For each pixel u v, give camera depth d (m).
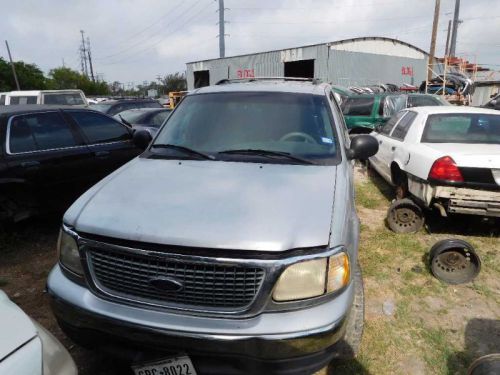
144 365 1.91
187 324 1.82
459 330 2.89
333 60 26.16
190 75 35.19
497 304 3.23
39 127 4.42
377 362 2.54
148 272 1.89
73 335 2.05
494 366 1.94
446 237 4.55
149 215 2.03
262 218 1.97
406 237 4.54
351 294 1.98
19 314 1.67
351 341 2.47
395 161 5.30
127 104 13.23
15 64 46.06
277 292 1.81
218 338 1.76
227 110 3.21
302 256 1.83
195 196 2.20
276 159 2.74
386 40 29.58
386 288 3.45
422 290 3.42
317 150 2.85
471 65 27.73
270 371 1.81
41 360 1.55
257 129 3.02
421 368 2.50
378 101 10.09
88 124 4.96
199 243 1.83
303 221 1.97
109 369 2.47
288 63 28.77
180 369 1.88
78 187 4.71
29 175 4.17
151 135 3.55
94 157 4.85
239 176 2.48
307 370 1.86
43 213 4.43
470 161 3.97
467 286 3.51
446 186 4.08
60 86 60.50
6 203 4.11
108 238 1.97
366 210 5.59
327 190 2.30
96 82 68.25
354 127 9.85
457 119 4.95
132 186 2.39
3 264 3.97
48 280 2.16
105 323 1.90
